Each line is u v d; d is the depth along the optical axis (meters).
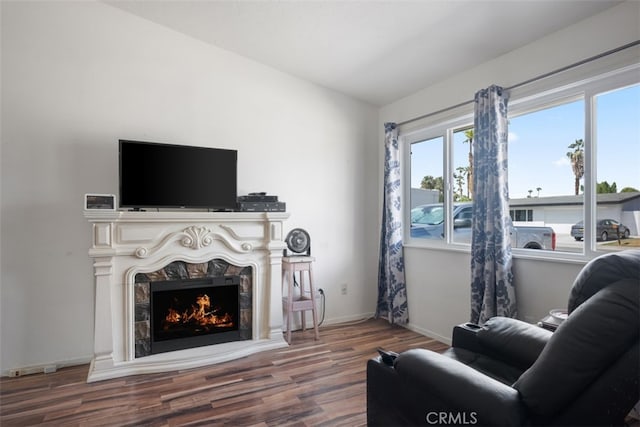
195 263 2.88
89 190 2.79
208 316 3.03
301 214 3.66
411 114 3.68
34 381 2.47
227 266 3.02
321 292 3.77
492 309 2.62
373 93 3.79
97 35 2.82
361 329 3.64
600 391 0.98
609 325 0.96
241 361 2.81
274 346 3.08
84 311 2.78
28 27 2.62
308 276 3.69
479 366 1.65
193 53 3.16
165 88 3.05
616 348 0.96
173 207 2.84
